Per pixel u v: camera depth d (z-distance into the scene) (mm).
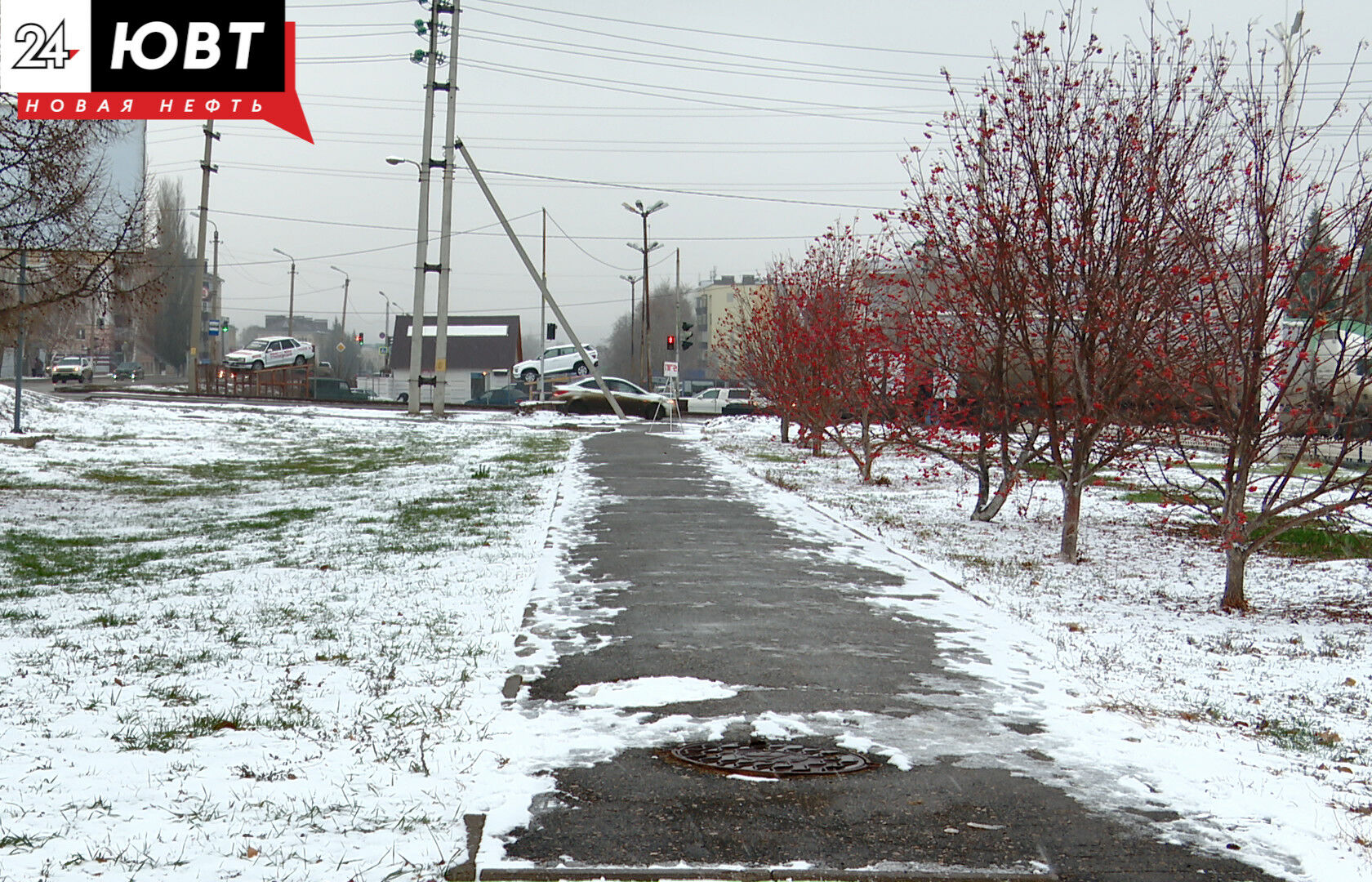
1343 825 5477
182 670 8273
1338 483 11727
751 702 7496
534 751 6387
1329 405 11523
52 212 19016
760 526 16609
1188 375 12930
